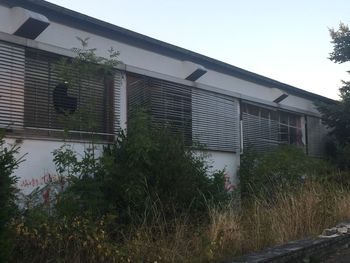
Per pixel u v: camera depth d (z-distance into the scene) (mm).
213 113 13508
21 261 6316
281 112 17625
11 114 8344
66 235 6719
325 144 20594
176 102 12203
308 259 8445
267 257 7445
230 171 13953
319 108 19125
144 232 7840
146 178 9016
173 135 10219
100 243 6750
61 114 9062
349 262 8617
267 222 9734
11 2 8703
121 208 8680
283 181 13148
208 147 13055
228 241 8281
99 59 9148
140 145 8883
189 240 7996
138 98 11008
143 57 11375
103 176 8547
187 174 9688
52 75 9008
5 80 8320
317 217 10820
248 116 15422
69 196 7852
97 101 9727
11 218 5504
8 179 5277
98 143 9383
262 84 16234
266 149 15938
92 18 9914
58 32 9445
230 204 10352
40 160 8617
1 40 8273
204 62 13422
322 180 13625
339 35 18812
